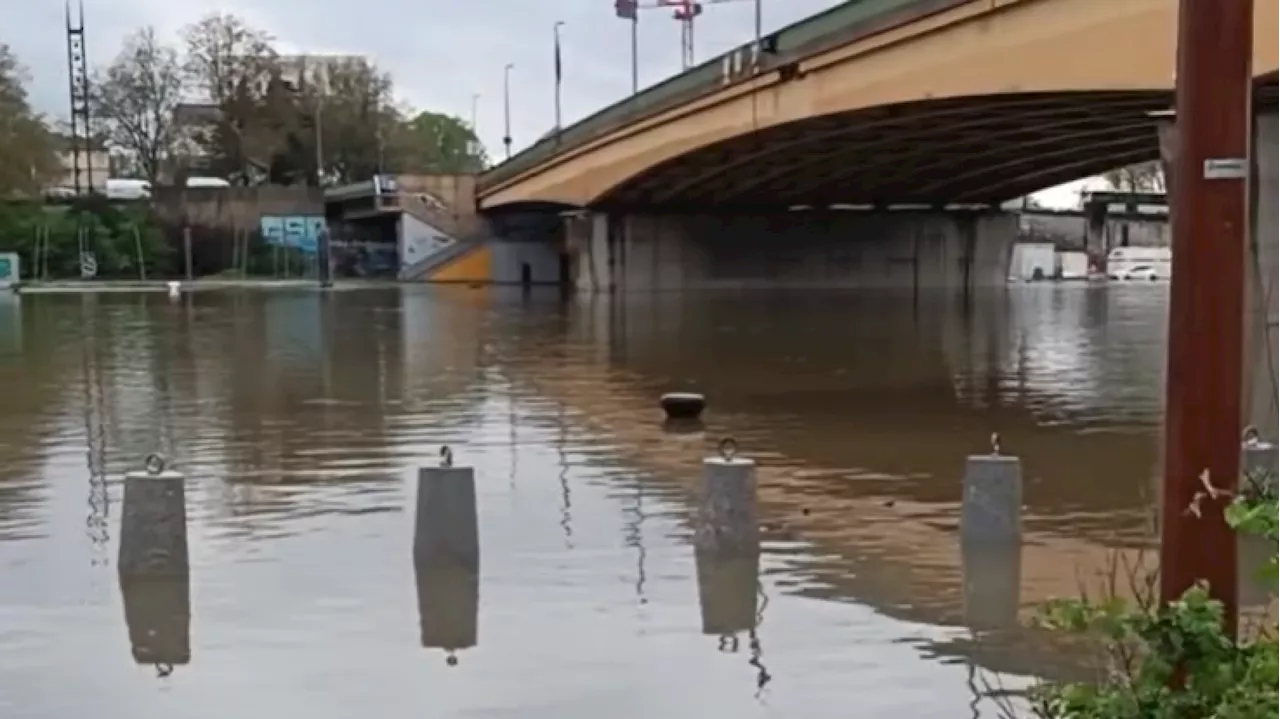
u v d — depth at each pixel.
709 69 47.16
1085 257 103.38
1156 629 4.35
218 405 24.53
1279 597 6.45
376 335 42.75
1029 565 11.85
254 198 95.69
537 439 20.11
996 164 56.31
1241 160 4.26
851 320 50.12
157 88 106.19
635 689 8.57
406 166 116.81
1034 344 38.88
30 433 20.94
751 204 74.56
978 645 9.44
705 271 75.31
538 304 62.62
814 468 17.55
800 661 9.11
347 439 20.09
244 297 70.06
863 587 11.11
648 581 11.30
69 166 101.94
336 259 97.44
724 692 8.51
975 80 30.67
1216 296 4.29
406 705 8.30
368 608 10.48
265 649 9.48
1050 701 4.89
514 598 10.74
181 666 9.12
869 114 37.50
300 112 109.00
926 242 78.69
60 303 64.00
